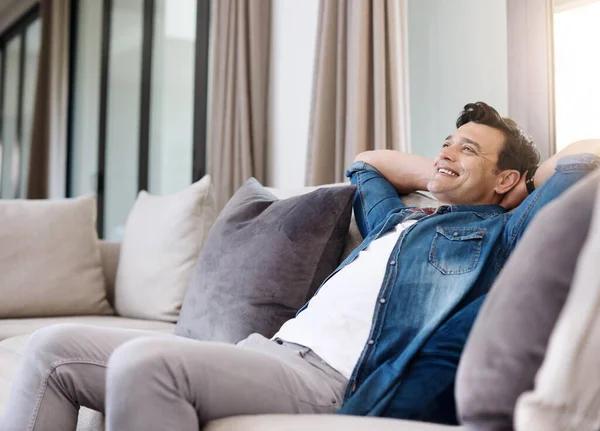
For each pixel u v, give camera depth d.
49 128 5.93
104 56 5.70
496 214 1.53
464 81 2.95
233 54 3.90
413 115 3.23
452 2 3.01
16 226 2.63
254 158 3.86
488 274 1.37
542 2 2.55
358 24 2.98
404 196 1.85
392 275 1.38
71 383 1.31
